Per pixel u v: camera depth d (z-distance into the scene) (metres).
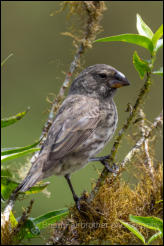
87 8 10.49
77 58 10.31
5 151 8.61
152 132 9.27
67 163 9.86
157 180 9.10
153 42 8.27
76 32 10.60
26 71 22.69
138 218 7.79
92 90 11.05
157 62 23.17
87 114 10.31
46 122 10.04
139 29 8.51
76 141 9.96
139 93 8.23
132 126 9.30
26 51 23.17
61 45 23.22
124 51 23.41
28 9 23.77
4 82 22.28
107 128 10.57
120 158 9.03
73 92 11.29
